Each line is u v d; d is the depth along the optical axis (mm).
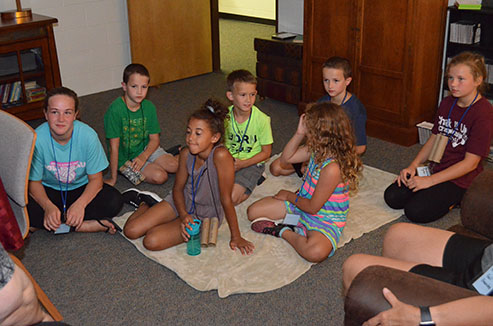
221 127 2367
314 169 2373
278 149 3641
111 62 5055
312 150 2332
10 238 1749
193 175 2461
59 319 1908
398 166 3363
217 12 5449
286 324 2006
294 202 2498
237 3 8609
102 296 2182
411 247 1767
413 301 1308
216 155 2367
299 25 4688
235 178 2809
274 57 4453
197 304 2123
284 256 2406
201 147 2309
